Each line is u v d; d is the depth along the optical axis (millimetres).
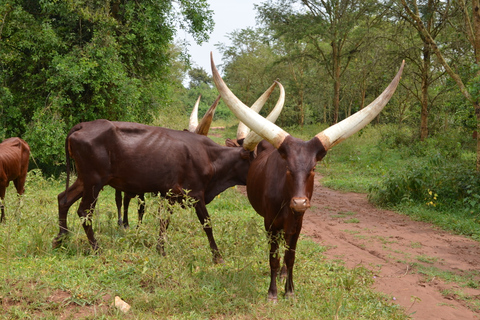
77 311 3686
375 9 19422
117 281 4270
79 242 5375
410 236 7148
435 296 4676
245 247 4473
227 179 5605
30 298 3773
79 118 11367
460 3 9906
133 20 12234
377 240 6875
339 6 21906
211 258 4988
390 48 17469
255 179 4520
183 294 3975
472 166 9625
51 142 10664
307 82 33125
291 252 4172
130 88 11250
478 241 6914
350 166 16375
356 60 25250
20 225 5125
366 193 11500
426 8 14508
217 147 5566
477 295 4703
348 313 3977
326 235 7148
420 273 5383
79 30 11461
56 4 10766
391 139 19859
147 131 5238
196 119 6426
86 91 11570
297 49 25469
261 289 4445
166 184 5230
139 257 4535
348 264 5590
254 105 5219
